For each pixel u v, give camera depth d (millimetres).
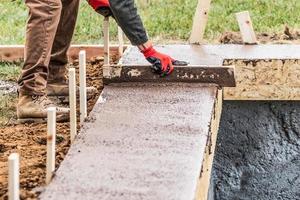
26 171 5441
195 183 4719
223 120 8461
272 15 10516
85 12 10711
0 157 5820
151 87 6570
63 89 7094
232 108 8422
